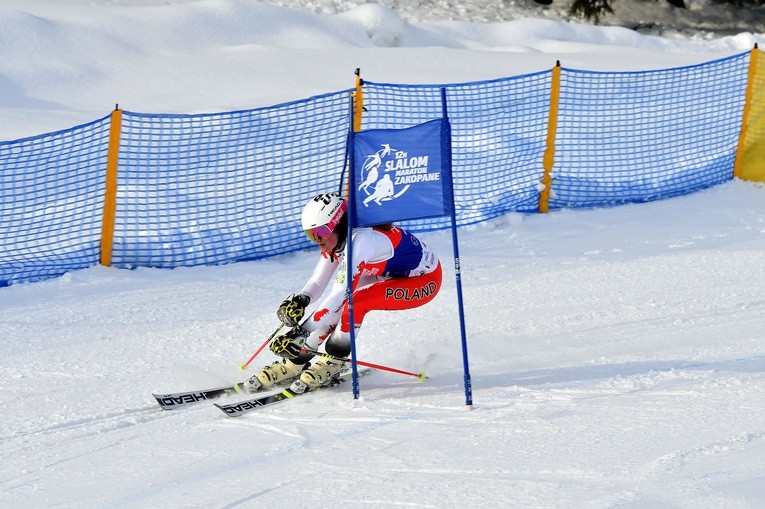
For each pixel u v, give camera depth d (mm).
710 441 9195
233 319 17328
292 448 10328
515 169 24922
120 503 8922
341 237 12453
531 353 14516
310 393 12922
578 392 12023
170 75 35219
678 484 8047
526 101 25125
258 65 36906
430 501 8156
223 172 21641
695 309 16719
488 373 13570
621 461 8828
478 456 9414
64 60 34969
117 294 18984
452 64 38750
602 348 14547
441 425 10898
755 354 13469
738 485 7910
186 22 40500
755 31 56312
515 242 22594
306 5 53812
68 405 12930
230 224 21594
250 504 8531
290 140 22297
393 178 11883
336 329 12828
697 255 20844
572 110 25484
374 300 12711
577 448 9375
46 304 18359
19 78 33188
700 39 53500
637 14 57625
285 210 22188
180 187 21297
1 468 10469
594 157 25812
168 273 20547
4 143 20031
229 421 11805
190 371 14469
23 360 15227
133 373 14438
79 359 15227
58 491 9492
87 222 20406
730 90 27359
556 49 46219
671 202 26375
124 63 35938
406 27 45656
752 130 27781
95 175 20469
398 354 14773
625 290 18234
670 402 11016
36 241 20047
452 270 20188
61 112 30562
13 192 20078
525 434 10117
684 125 26938
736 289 17969
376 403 12219
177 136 22375
